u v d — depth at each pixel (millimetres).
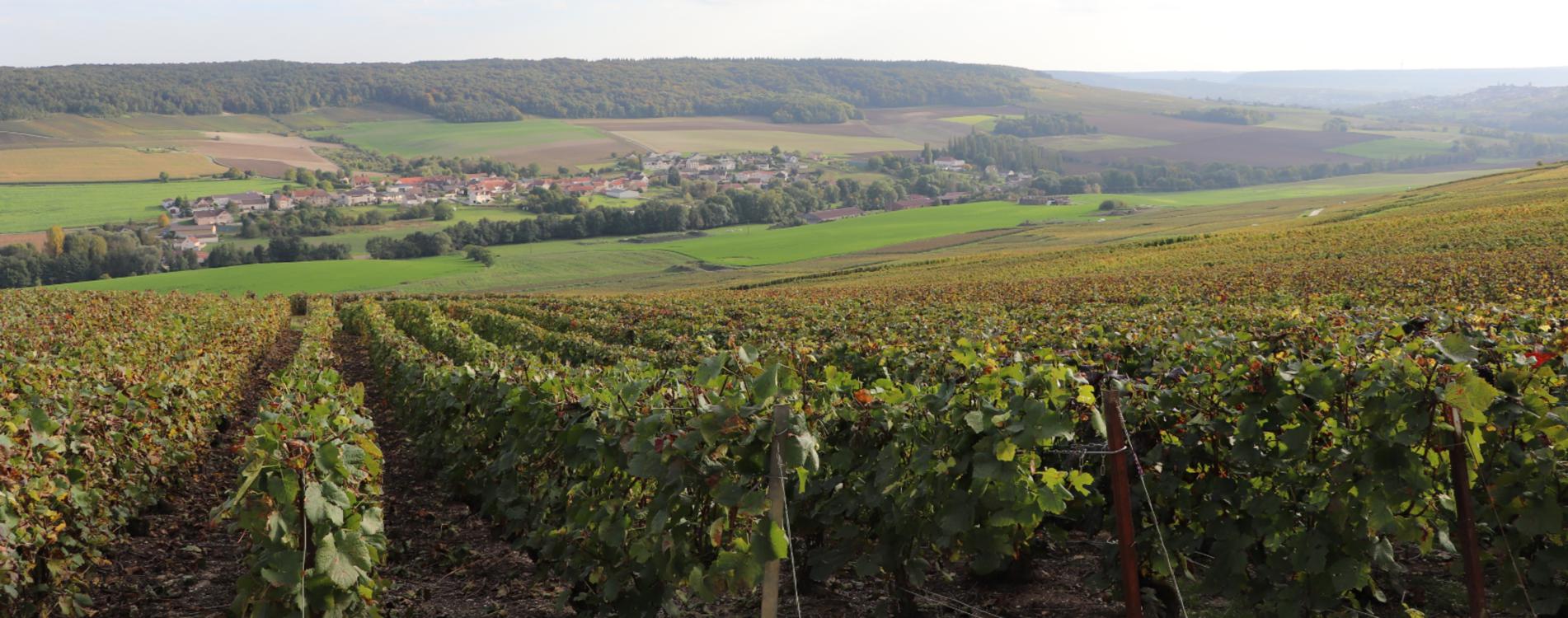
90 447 7895
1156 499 5395
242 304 44594
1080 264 63156
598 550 5711
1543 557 4734
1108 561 5504
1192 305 25422
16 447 6664
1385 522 4445
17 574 6141
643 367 7371
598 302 43281
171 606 7199
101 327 25734
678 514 5047
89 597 7094
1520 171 115062
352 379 25062
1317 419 4758
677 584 5219
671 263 117062
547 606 6781
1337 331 9844
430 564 8047
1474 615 4258
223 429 16312
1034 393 4836
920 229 138375
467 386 9328
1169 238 75375
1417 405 4348
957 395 4977
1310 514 4824
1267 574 4992
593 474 6062
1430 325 8492
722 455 4762
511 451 7105
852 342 11695
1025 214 157375
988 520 4945
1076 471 4672
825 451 5684
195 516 10516
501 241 141000
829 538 5902
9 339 18281
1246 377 5129
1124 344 9219
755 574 4605
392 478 12156
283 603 4754
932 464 4953
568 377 7703
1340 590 4711
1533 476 4523
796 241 130125
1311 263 43812
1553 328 9297
